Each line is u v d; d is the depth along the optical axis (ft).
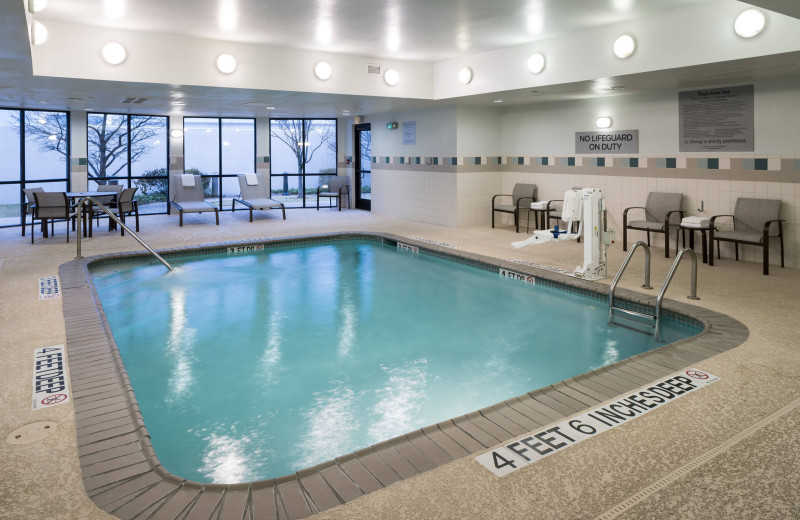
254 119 45.09
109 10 18.51
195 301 20.54
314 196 53.16
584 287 20.01
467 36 22.50
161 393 13.07
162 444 10.75
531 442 8.94
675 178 26.40
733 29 17.39
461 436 9.18
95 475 7.98
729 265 22.93
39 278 20.90
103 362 12.47
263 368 14.55
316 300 20.79
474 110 34.14
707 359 12.54
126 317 18.67
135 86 23.34
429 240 29.89
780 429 9.24
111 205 33.71
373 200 42.96
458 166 33.99
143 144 46.03
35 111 37.55
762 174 23.21
